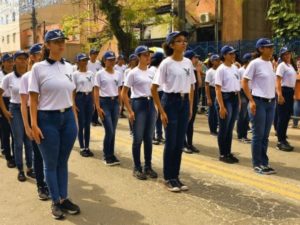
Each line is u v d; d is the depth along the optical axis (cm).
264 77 648
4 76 670
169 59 570
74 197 572
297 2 1723
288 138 951
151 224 475
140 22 1744
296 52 1269
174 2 1603
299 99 1047
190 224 472
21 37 4544
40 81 477
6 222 494
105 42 1805
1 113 720
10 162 746
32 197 580
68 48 2481
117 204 542
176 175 598
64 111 489
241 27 1770
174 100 571
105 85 725
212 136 984
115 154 820
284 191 581
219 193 577
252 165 712
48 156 490
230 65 747
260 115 656
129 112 648
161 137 912
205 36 1927
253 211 509
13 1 4744
